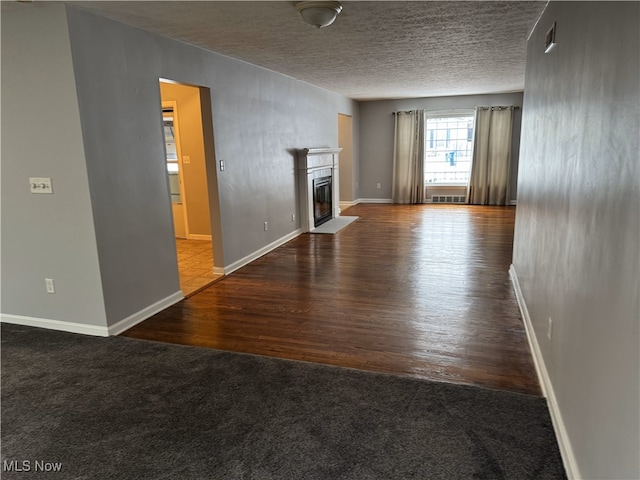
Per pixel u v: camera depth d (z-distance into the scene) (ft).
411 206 31.24
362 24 11.33
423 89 25.41
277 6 9.70
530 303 10.28
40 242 10.71
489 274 15.15
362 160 33.32
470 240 20.33
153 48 11.71
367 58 15.79
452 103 30.32
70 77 9.40
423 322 11.23
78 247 10.37
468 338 10.27
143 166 11.57
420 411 7.48
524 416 7.27
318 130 24.14
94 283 10.46
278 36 12.34
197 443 6.83
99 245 10.27
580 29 6.24
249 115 16.79
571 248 6.30
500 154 29.86
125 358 9.61
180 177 21.13
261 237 18.42
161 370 9.08
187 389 8.35
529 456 6.35
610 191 4.59
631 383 3.80
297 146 21.54
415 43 13.50
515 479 5.92
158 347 10.13
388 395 7.99
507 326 10.87
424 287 13.96
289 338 10.51
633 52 4.03
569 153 6.70
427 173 32.50
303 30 11.75
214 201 15.16
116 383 8.61
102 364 9.36
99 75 10.04
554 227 7.66
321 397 7.98
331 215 26.63
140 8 9.57
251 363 9.30
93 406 7.86
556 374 7.06
